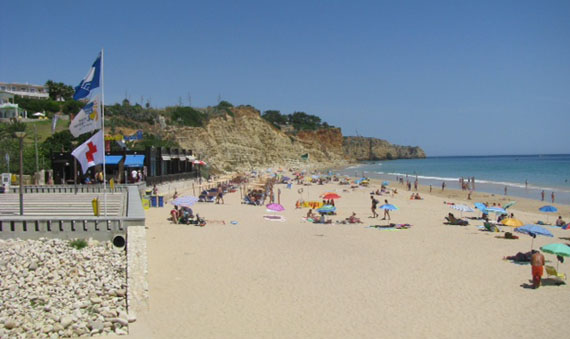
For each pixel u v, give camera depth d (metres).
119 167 51.69
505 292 18.75
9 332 13.99
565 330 14.98
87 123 24.58
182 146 108.81
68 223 21.52
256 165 132.25
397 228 33.19
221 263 22.44
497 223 35.78
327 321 15.57
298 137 190.12
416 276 20.88
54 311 15.30
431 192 70.44
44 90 139.50
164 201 46.31
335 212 42.03
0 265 18.38
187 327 14.84
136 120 109.88
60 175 50.62
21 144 24.28
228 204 47.47
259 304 17.06
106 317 15.07
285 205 48.97
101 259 19.53
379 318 15.88
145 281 17.53
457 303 17.44
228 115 140.38
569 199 59.28
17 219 21.19
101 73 24.33
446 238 29.61
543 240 29.34
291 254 24.56
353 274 21.06
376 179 109.50
